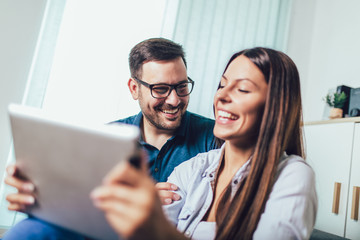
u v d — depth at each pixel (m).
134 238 0.38
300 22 2.49
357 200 1.39
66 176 0.45
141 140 1.31
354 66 2.05
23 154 0.50
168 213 0.85
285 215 0.59
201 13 2.21
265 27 2.35
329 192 1.54
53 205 0.53
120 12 2.05
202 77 2.18
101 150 0.39
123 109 2.01
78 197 0.47
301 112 0.76
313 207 0.64
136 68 1.25
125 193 0.36
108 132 0.38
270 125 0.66
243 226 0.63
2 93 1.78
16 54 1.82
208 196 0.80
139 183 0.36
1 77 1.79
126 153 0.37
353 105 1.76
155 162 1.27
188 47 2.16
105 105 1.98
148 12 2.11
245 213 0.64
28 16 1.86
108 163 0.39
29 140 0.47
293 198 0.60
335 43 2.25
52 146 0.45
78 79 1.94
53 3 1.91
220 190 0.79
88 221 0.51
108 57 2.01
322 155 1.62
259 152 0.66
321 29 2.43
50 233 0.61
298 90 0.72
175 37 2.13
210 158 0.93
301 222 0.59
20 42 1.83
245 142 0.76
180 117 1.26
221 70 2.21
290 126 0.69
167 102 1.20
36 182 0.52
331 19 2.35
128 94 2.03
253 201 0.64
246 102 0.69
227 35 2.26
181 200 0.89
